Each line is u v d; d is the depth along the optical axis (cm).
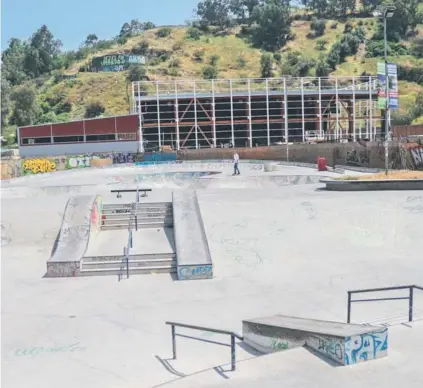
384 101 2339
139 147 5453
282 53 12500
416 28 12756
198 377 631
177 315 1002
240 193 2156
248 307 1034
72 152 5419
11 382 732
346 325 730
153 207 1742
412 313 877
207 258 1273
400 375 606
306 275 1242
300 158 4409
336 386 582
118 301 1102
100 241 1514
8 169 4225
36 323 983
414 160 3086
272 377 614
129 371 754
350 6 14275
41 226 1712
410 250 1418
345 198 1894
